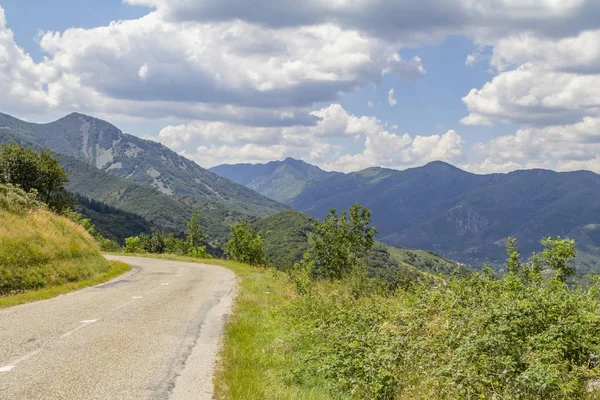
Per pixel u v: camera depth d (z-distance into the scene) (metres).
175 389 7.10
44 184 46.41
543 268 14.74
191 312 14.46
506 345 7.22
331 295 16.47
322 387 7.68
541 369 6.20
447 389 6.62
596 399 6.15
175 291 19.81
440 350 7.94
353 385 7.43
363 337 9.02
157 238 101.94
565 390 5.93
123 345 9.55
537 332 7.66
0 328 10.29
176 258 48.81
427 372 7.24
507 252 15.83
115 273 26.23
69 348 8.98
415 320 9.85
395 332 9.23
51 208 45.41
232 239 58.34
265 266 45.41
